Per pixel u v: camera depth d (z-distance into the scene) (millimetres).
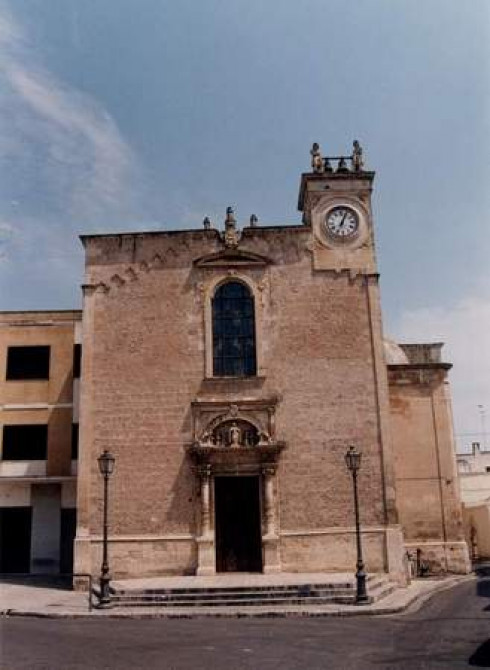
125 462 30938
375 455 30875
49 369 38188
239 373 32031
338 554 30016
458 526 35156
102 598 24047
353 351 31938
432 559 34750
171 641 17625
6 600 26297
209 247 33094
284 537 30188
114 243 33156
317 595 24844
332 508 30453
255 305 32375
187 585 25906
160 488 30688
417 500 35469
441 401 36531
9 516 37500
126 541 30188
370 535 30156
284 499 30531
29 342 38469
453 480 35625
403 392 36656
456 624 19750
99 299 32656
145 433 31219
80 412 31422
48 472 36906
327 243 33094
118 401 31547
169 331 32250
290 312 32375
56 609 23703
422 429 36250
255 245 33125
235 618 22031
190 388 31609
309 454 30938
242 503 30922
